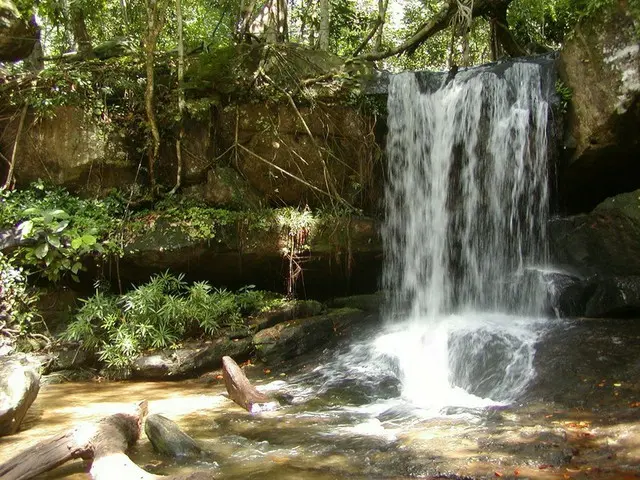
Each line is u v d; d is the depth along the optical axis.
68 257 8.21
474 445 4.55
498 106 9.08
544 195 8.80
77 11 10.59
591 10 8.17
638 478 3.84
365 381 6.71
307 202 9.54
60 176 9.01
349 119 9.45
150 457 4.61
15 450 4.87
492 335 7.14
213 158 9.21
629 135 8.04
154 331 7.80
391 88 9.62
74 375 7.64
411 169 9.62
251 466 4.38
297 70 9.52
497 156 9.05
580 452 4.34
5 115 9.07
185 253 8.37
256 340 7.93
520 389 6.05
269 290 9.45
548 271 8.27
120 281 8.51
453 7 11.38
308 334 8.11
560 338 6.86
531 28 13.02
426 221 9.51
